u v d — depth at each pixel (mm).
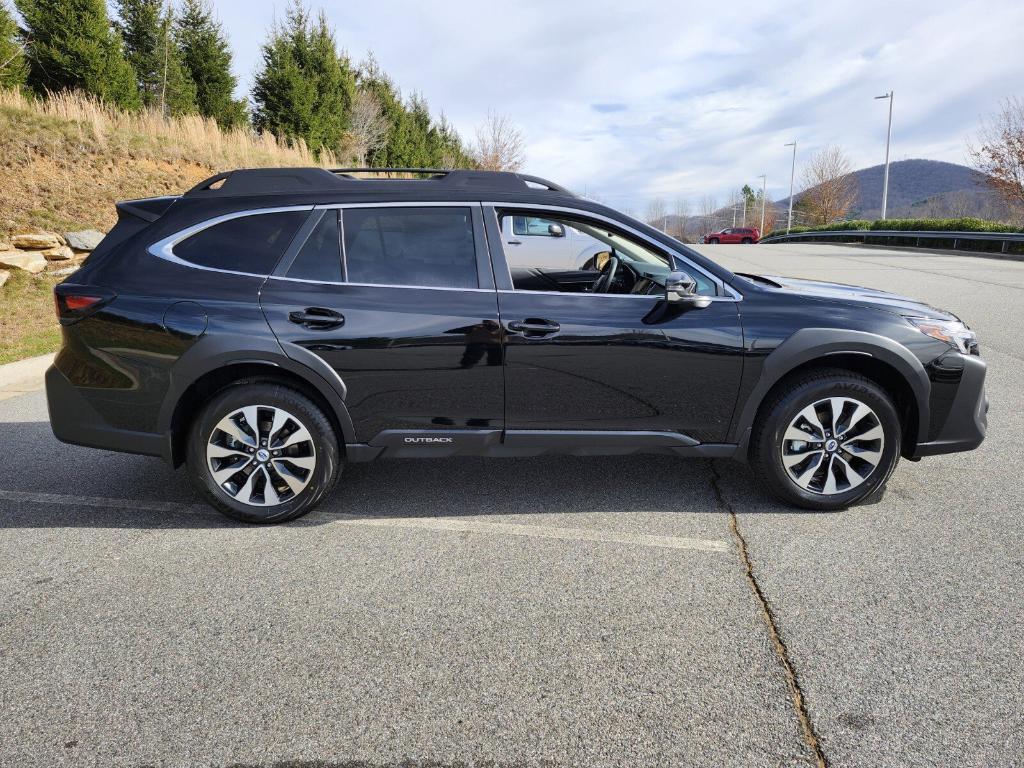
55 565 2938
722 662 2232
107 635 2412
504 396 3248
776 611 2531
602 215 3332
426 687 2121
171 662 2256
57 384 3264
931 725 1933
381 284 3223
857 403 3256
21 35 17016
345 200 3279
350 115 28078
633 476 3941
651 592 2676
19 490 3795
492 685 2129
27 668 2229
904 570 2822
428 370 3199
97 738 1912
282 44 24406
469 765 1808
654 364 3230
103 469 4125
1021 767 1767
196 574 2852
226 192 3330
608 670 2199
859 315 3279
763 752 1839
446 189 3328
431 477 3969
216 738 1909
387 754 1847
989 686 2096
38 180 12094
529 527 3285
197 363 3107
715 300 3281
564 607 2574
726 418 3311
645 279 3639
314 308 3148
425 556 3000
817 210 56781
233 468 3260
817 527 3246
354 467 4156
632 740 1889
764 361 3223
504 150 34906
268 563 2947
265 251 3230
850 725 1939
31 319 8664
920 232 25531
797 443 3314
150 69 21297
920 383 3271
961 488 3701
